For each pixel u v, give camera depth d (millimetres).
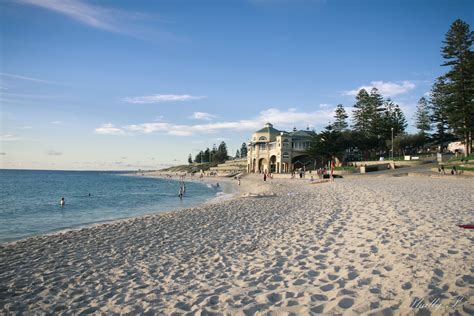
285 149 88375
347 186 30922
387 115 86250
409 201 15438
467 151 53375
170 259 9055
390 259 6875
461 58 52406
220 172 132625
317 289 5781
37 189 58281
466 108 50750
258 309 5230
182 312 5430
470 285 5090
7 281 7668
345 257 7523
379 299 4988
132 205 31719
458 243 7457
